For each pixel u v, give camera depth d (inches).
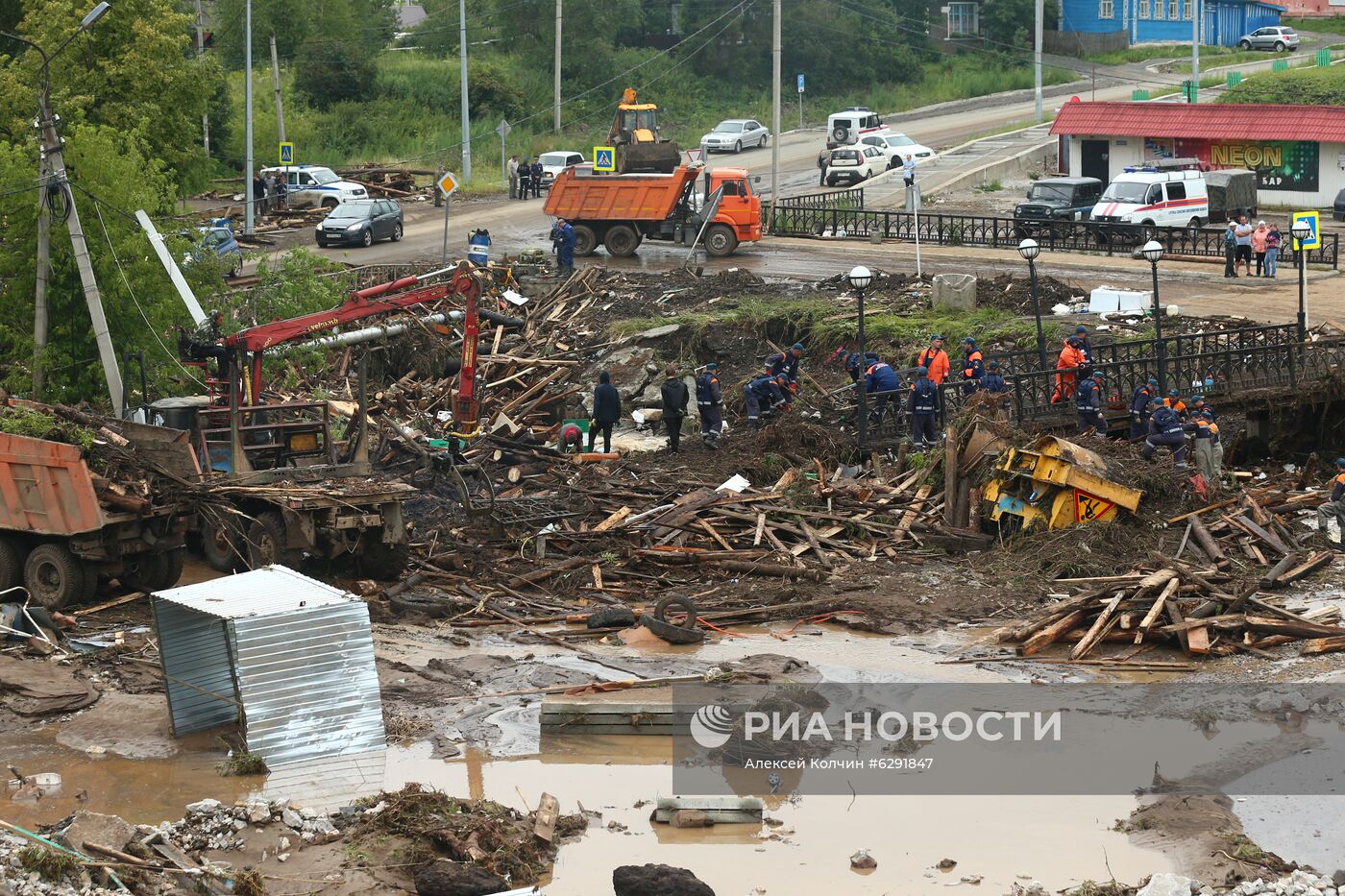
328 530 1021.2
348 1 4291.3
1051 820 695.1
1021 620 980.6
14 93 2369.6
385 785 740.0
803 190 3061.0
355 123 3882.9
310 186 2984.7
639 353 1750.7
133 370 1513.3
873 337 1728.6
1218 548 1069.1
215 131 3545.8
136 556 1051.9
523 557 1122.0
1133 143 3004.4
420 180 3356.3
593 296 2023.9
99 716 828.6
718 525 1165.1
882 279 1993.1
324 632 783.1
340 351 1802.4
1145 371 1384.1
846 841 676.7
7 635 944.9
